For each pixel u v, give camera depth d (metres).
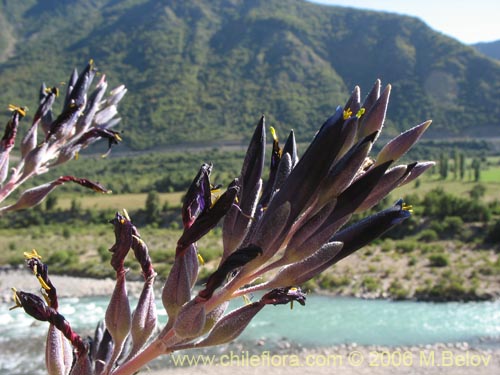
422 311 34.28
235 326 2.28
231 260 2.16
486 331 29.55
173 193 119.94
